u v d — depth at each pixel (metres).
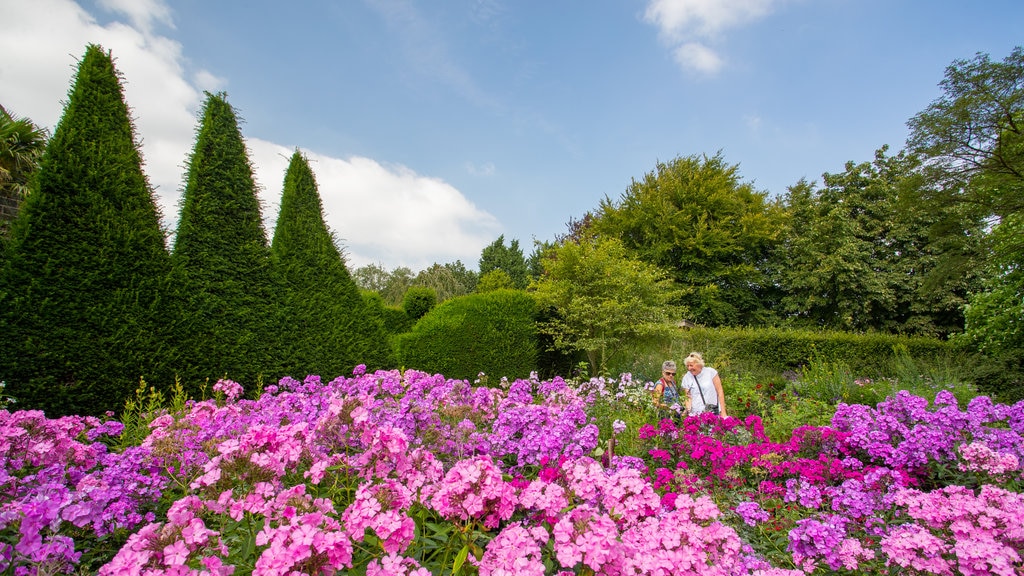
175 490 2.64
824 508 3.02
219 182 6.46
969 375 10.12
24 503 1.91
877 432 3.65
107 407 4.91
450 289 26.73
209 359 5.84
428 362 8.95
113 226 5.27
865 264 21.08
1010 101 11.88
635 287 11.88
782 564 2.51
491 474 1.83
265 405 3.85
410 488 2.01
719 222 21.98
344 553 1.44
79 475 2.60
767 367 13.08
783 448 3.61
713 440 3.73
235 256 6.43
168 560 1.42
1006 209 12.34
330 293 7.39
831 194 23.03
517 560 1.51
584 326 11.43
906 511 2.64
